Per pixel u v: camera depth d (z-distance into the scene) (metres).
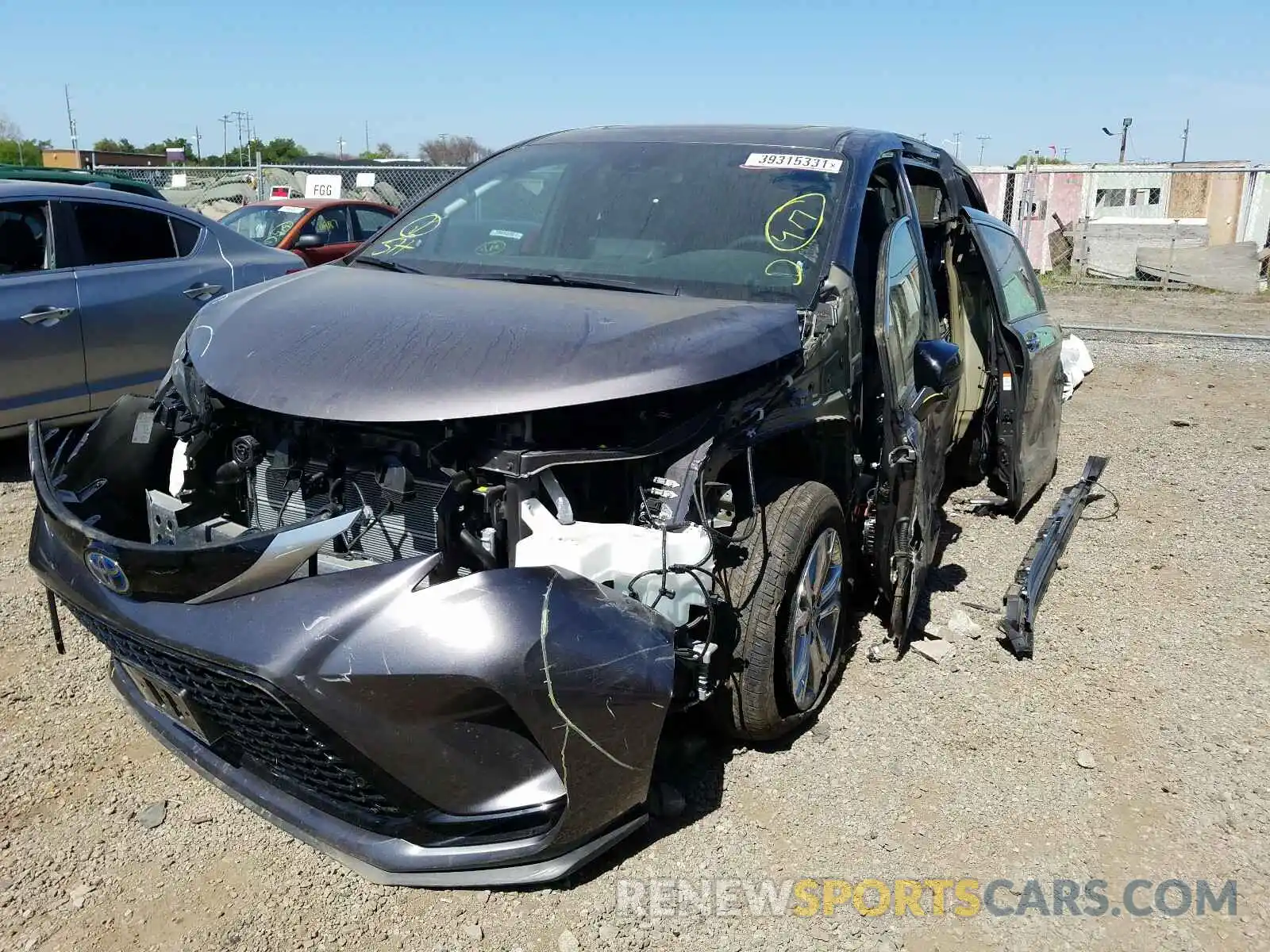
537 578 2.41
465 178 4.39
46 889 2.63
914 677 3.81
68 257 5.95
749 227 3.65
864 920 2.62
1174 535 5.43
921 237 4.40
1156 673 3.93
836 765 3.25
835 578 3.47
